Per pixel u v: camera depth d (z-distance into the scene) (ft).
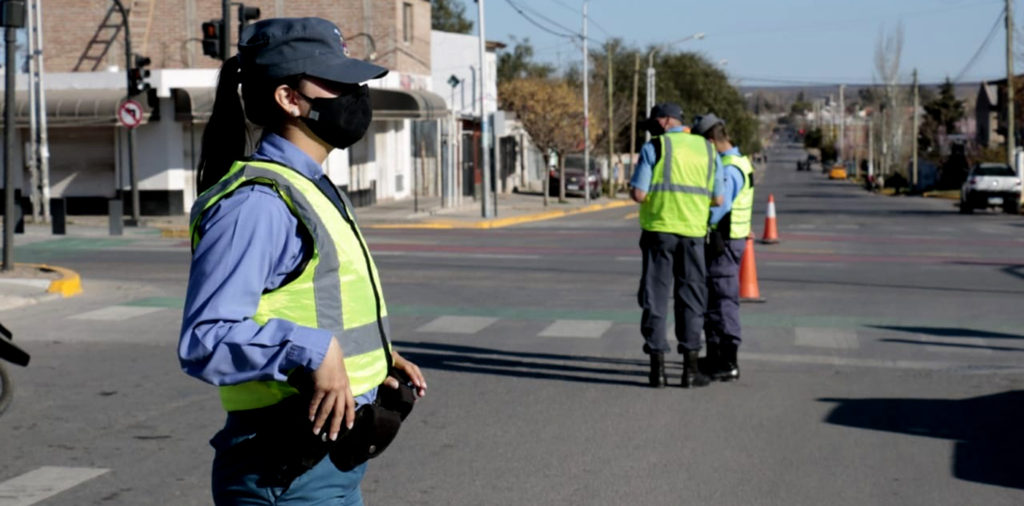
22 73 115.75
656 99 287.07
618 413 27.86
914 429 26.35
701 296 30.68
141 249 73.20
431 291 52.42
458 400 29.30
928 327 42.39
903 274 60.85
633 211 148.66
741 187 31.17
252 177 9.09
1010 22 160.35
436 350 37.01
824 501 20.74
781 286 55.01
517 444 24.73
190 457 23.61
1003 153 241.96
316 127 9.41
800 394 30.32
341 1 129.08
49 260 65.67
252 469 9.37
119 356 35.68
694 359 30.89
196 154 112.68
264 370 8.63
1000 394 30.42
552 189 183.62
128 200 111.75
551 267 63.21
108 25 121.19
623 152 276.62
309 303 9.15
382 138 135.13
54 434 25.55
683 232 29.96
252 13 75.15
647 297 30.71
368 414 9.26
